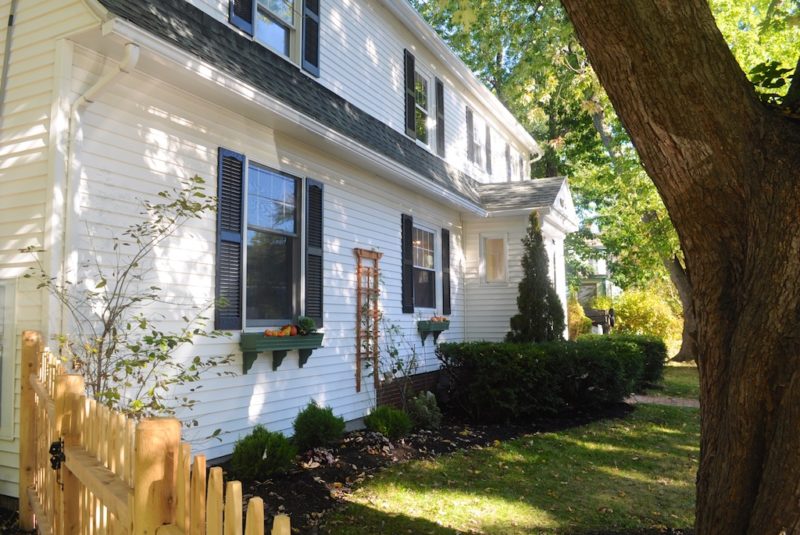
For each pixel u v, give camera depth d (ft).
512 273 40.93
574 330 66.95
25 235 14.99
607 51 8.84
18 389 14.88
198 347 18.39
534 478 19.44
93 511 8.33
